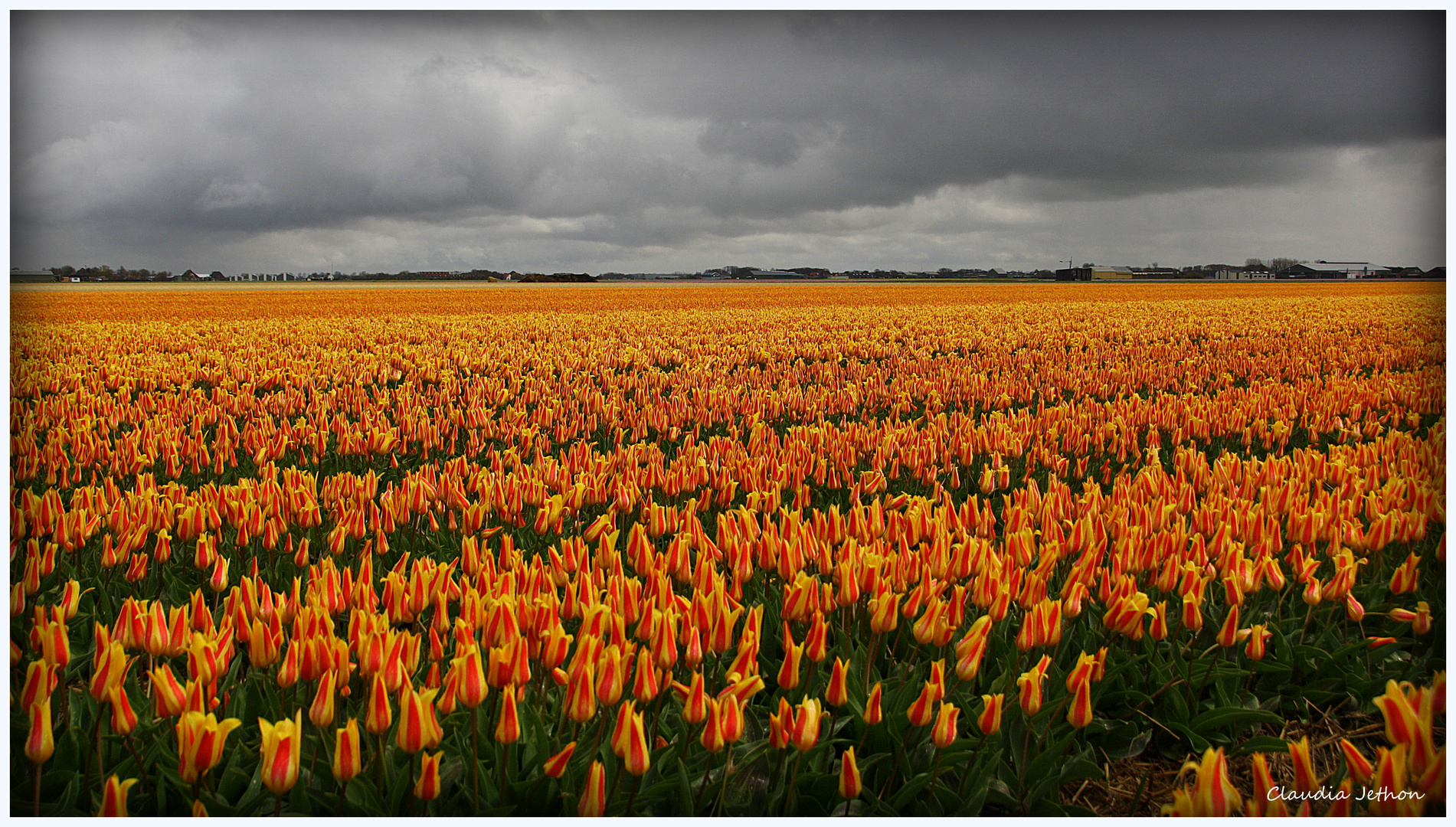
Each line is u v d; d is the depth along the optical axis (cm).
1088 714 272
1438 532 473
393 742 288
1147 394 1252
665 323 2731
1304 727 355
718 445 564
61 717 305
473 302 4275
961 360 1636
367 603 333
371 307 3841
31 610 366
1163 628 326
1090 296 4609
